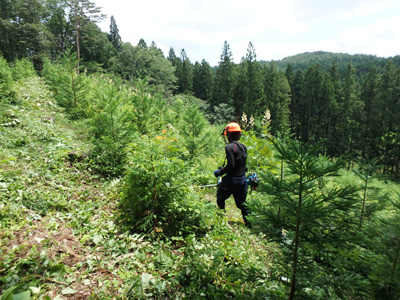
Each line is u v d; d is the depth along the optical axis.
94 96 8.56
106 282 2.59
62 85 8.78
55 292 2.37
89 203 4.22
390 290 2.06
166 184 3.57
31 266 2.56
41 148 5.49
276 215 2.18
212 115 42.19
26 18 41.66
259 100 45.50
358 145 49.06
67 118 8.38
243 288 2.77
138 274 2.80
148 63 58.06
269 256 3.71
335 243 1.90
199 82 79.38
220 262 3.02
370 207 3.48
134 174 3.74
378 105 41.78
